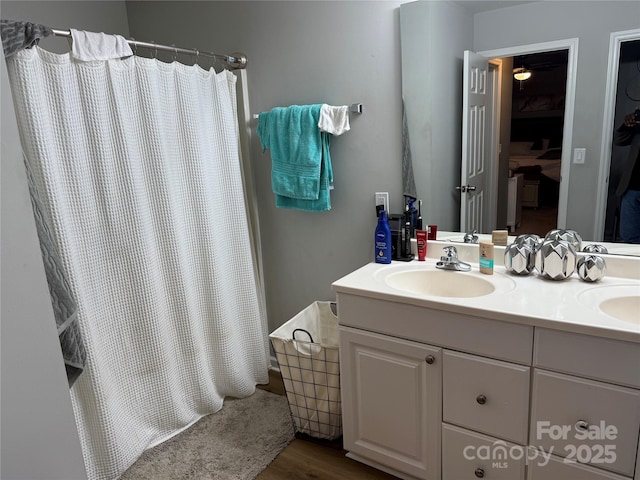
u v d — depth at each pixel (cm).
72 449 80
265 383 252
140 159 189
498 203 183
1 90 67
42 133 158
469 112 182
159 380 203
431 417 161
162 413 206
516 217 181
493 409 147
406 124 197
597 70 158
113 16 263
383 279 177
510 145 177
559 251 159
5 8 215
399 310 159
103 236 180
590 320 127
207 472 188
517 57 170
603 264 158
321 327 232
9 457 70
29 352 72
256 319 244
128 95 183
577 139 165
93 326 178
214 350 227
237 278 236
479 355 146
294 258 246
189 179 208
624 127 157
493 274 175
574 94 163
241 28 231
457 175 190
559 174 171
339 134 207
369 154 210
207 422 220
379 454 179
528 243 173
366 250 221
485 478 155
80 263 174
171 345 208
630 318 148
